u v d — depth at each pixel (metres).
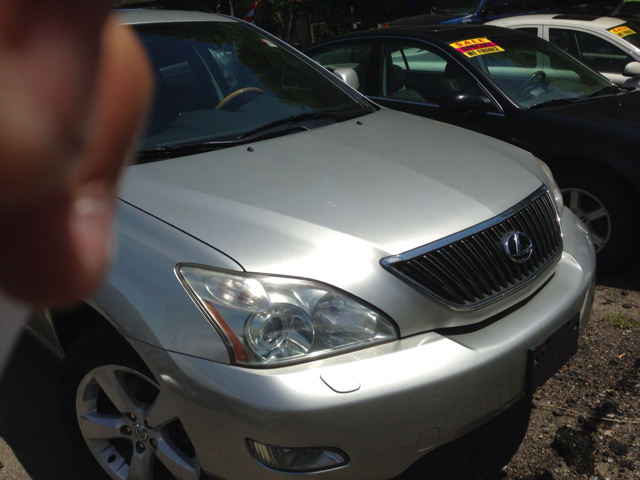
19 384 2.85
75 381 2.04
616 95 4.23
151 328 1.71
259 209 1.93
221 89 2.89
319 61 5.18
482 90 4.11
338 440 1.62
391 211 2.01
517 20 6.12
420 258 1.89
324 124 2.84
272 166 2.26
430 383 1.72
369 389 1.65
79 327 2.19
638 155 3.45
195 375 1.65
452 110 4.11
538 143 3.80
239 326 1.66
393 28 4.82
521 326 2.04
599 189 3.63
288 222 1.88
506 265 2.09
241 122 2.68
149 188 2.04
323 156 2.40
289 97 2.99
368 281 1.79
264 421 1.59
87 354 1.95
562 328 2.14
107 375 1.94
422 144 2.64
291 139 2.58
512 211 2.22
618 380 2.73
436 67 4.39
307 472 1.63
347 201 2.04
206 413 1.66
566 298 2.24
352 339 1.74
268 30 9.78
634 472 2.19
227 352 1.65
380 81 4.70
